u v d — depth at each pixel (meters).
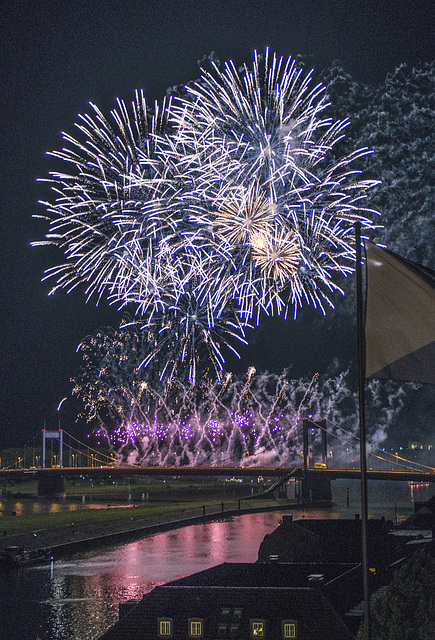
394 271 17.14
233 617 46.12
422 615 31.84
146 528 162.25
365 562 20.36
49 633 73.44
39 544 130.38
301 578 52.09
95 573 108.31
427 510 83.12
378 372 16.97
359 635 32.81
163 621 46.47
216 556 122.88
